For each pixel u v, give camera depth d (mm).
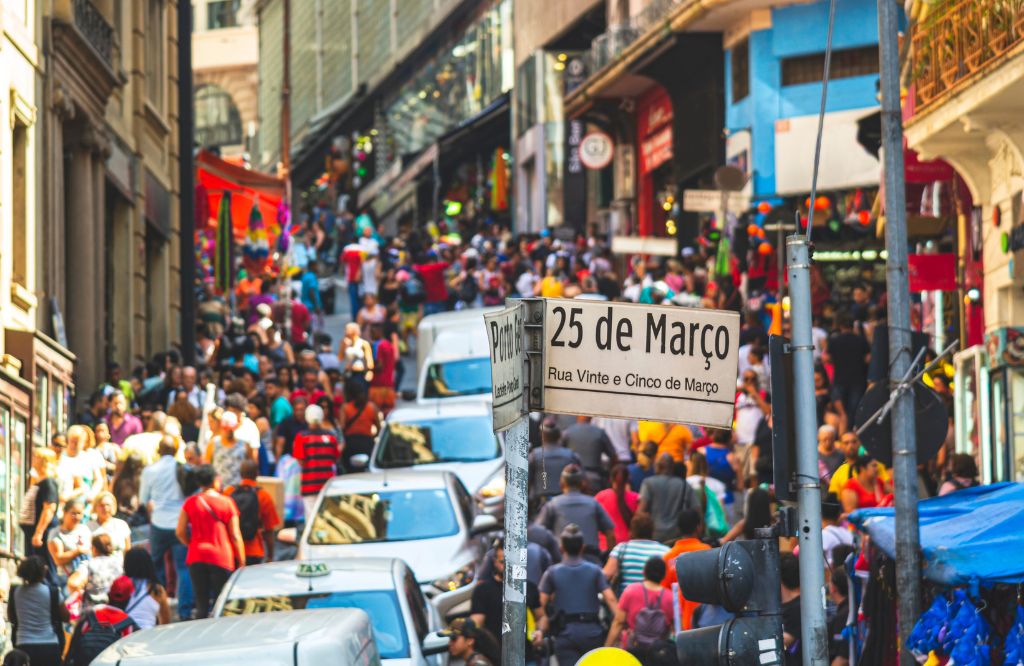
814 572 20062
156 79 95062
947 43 48094
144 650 24781
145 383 71312
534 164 142500
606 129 119000
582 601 35781
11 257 60844
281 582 33969
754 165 89750
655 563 34375
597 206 131875
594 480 53656
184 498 48406
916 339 30031
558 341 18359
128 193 84938
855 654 32375
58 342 63281
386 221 194750
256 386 77438
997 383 47844
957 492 30078
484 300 104688
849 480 43031
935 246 62062
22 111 61531
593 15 130875
